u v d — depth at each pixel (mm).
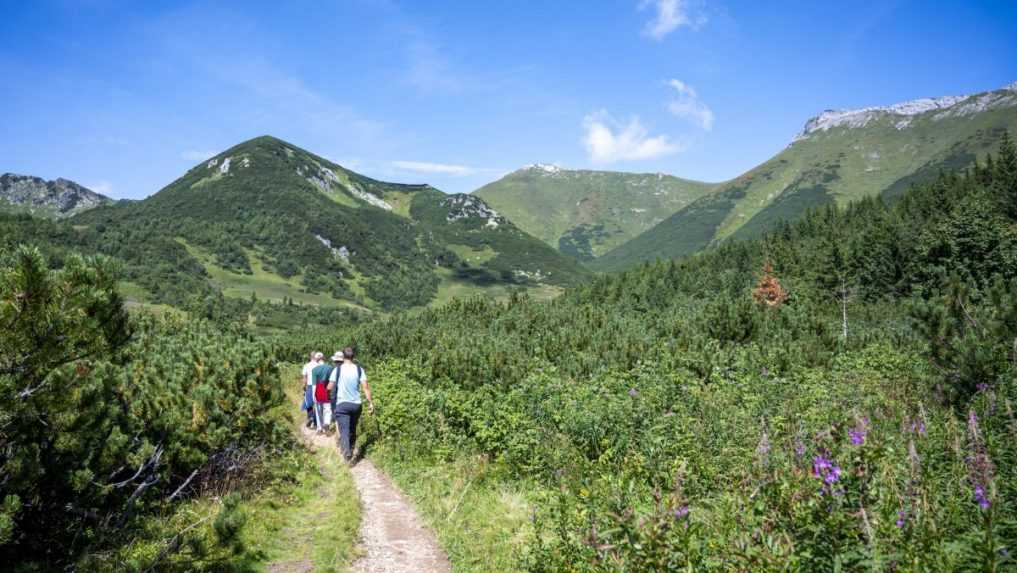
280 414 12047
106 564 5168
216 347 11297
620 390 13906
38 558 5375
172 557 5637
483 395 13203
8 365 4707
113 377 6375
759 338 22531
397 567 6828
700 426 9422
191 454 7859
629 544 4680
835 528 4117
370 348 28453
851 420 6543
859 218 121875
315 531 7727
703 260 129125
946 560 3910
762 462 6066
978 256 55781
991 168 104375
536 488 8875
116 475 7020
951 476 5297
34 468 4711
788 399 11984
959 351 10383
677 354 18422
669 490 7020
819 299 68000
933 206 90875
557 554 5664
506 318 32625
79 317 4902
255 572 6250
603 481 6594
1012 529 4312
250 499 8406
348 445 12008
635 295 93375
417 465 11109
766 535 4395
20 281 4590
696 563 4465
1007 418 6801
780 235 128625
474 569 6645
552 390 13023
